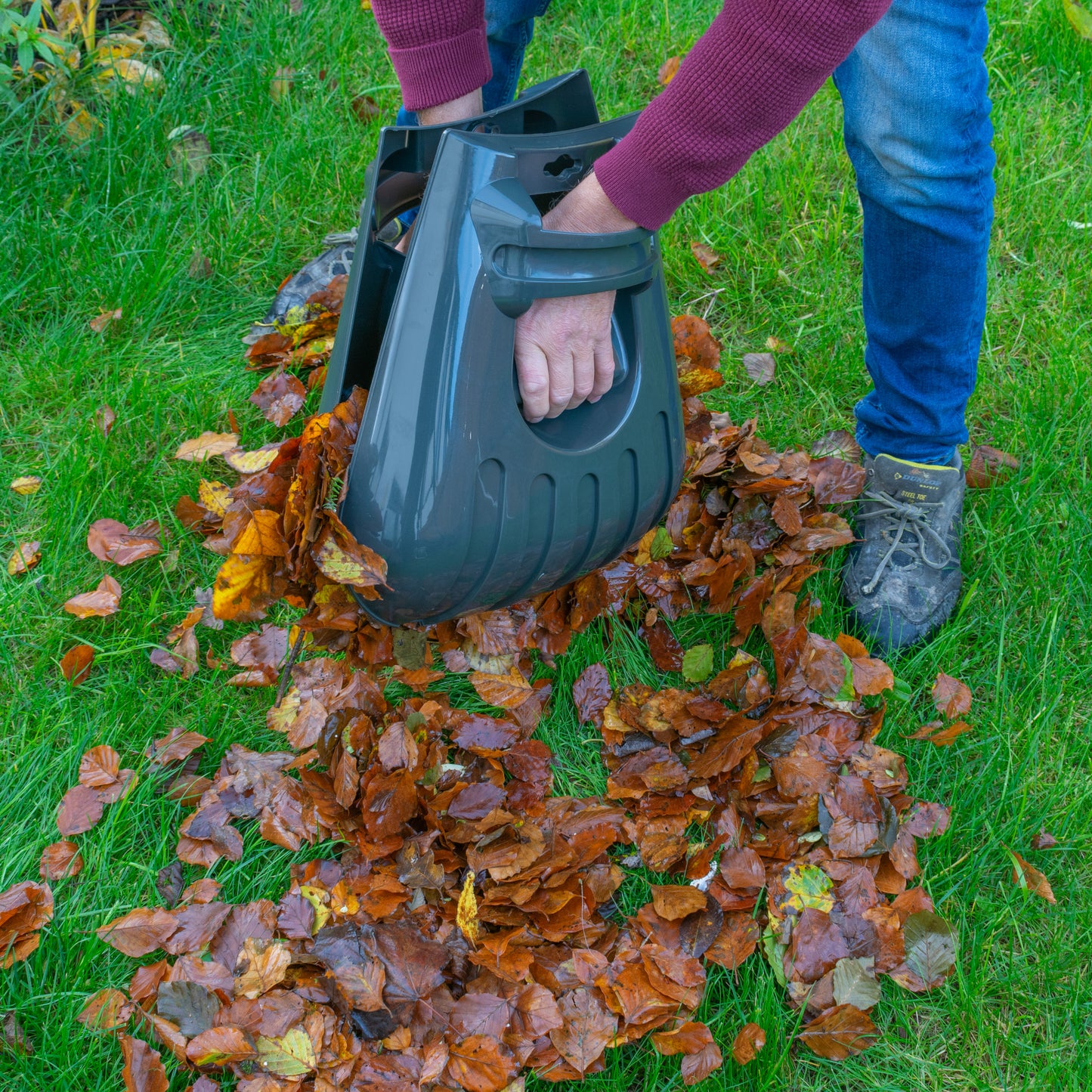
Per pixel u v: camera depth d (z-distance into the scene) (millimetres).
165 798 1479
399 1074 1183
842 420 2010
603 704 1604
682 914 1342
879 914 1369
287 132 2553
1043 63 2822
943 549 1728
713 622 1712
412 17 1260
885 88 1348
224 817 1440
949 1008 1335
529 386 1167
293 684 1543
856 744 1527
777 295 2271
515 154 1113
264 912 1334
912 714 1605
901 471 1718
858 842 1412
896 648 1697
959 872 1453
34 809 1478
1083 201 2441
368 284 1287
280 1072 1179
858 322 2182
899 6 1290
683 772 1491
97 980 1320
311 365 2070
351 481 1175
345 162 2496
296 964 1267
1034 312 2223
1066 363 2055
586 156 1188
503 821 1362
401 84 1350
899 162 1396
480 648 1531
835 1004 1298
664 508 1420
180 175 2465
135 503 1850
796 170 2461
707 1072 1238
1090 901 1436
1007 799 1520
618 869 1401
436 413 1132
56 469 1866
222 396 2023
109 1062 1258
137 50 2721
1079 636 1703
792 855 1436
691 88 1034
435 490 1149
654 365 1300
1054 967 1372
